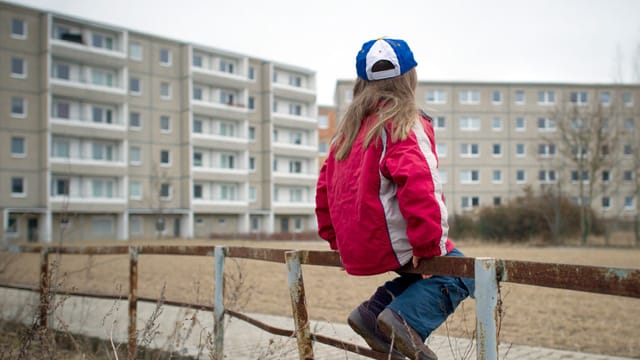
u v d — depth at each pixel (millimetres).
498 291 2129
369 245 2428
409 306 2432
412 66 2654
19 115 44719
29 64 45188
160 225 49531
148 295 9797
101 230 48906
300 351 3043
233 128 58188
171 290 10711
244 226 57906
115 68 49844
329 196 2693
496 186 64062
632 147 46938
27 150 44938
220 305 4258
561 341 6602
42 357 4250
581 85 64625
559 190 39531
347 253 2523
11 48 44469
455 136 64062
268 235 49156
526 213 38250
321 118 69250
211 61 56875
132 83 51062
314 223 64562
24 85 44938
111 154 49625
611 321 8039
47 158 44906
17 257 9352
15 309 6766
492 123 64438
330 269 16203
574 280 1893
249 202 59531
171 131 53188
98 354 5152
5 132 44062
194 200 53781
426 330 2436
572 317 8383
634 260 21672
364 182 2434
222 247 4223
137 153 51188
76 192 47500
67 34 47531
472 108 64312
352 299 10164
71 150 47375
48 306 4531
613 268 1784
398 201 2312
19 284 7000
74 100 47812
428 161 2309
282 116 61562
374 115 2551
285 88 61875
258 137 60281
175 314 7676
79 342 5137
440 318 2486
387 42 2660
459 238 39750
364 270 2463
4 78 44156
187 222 53625
